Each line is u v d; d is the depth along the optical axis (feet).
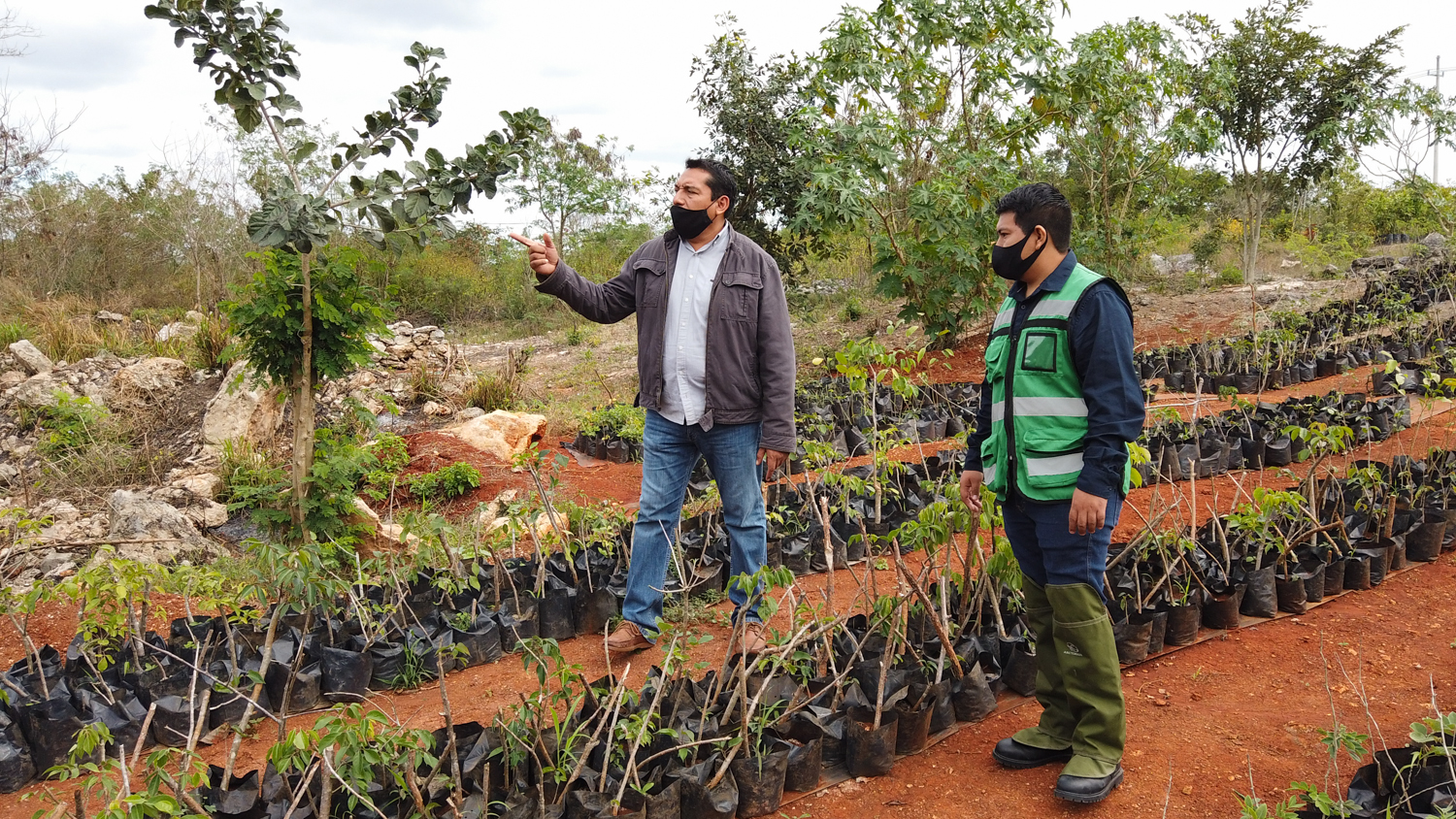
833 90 34.09
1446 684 11.69
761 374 12.13
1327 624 13.76
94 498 26.40
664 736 10.01
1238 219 56.08
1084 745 9.50
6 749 10.85
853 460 24.67
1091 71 35.06
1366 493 16.75
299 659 12.28
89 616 12.90
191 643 13.05
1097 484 8.64
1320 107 45.47
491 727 9.95
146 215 66.95
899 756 10.61
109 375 33.42
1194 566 14.08
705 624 14.55
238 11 14.43
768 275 12.03
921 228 35.55
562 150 68.80
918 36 33.50
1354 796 9.01
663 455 12.62
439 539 15.58
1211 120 40.65
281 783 9.25
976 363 36.45
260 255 16.78
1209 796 9.58
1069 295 9.02
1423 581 15.20
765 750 10.00
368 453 19.12
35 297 57.36
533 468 15.90
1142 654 12.68
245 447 27.53
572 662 13.56
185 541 20.56
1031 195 9.16
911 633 12.41
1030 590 10.06
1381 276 44.29
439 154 14.90
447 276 67.05
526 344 53.11
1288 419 22.56
